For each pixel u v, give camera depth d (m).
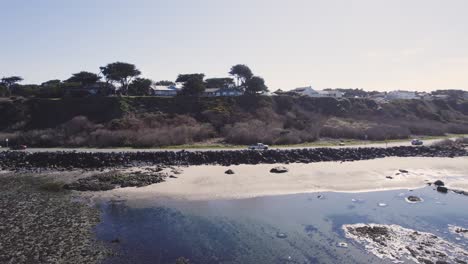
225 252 25.41
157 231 28.88
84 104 85.19
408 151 66.00
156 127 75.88
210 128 78.00
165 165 51.47
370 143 75.00
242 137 71.12
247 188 41.00
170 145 66.69
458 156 64.31
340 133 83.75
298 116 94.81
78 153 53.97
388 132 85.69
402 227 29.91
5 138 67.25
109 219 31.30
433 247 25.98
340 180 45.31
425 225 30.38
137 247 25.94
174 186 41.28
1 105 83.62
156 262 23.77
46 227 29.05
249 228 29.73
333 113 103.25
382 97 151.00
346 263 23.83
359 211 33.97
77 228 29.02
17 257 23.72
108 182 42.09
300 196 38.56
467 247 26.03
